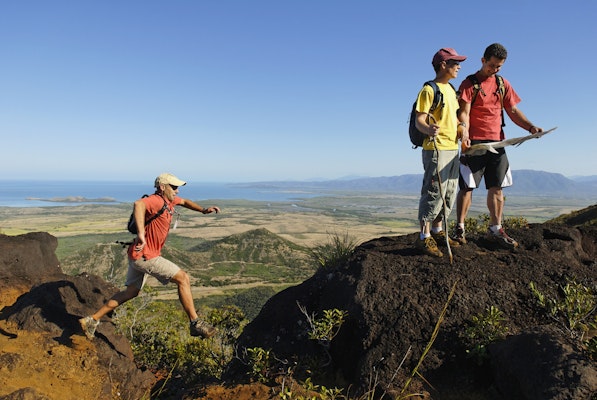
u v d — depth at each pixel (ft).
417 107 13.79
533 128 15.02
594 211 32.91
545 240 15.37
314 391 11.73
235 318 20.07
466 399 10.55
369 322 12.25
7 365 12.78
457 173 14.46
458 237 15.71
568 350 9.41
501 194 15.35
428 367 11.23
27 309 15.60
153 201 13.99
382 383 11.01
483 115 15.05
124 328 19.35
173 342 19.24
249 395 11.91
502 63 14.52
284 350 13.79
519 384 9.71
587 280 13.10
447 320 11.86
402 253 15.21
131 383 14.60
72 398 12.69
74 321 15.46
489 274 13.25
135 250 13.58
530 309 12.30
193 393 12.65
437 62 13.93
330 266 17.33
